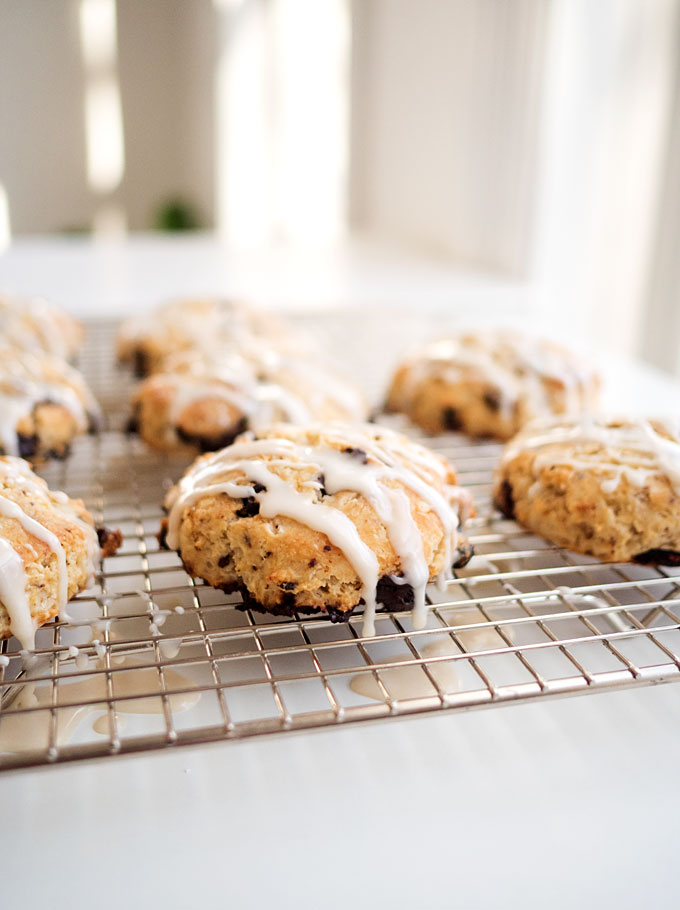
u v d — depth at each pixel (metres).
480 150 0.56
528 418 0.30
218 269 0.56
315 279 0.53
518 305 0.50
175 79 1.15
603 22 0.48
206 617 0.20
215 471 0.21
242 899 0.13
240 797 0.15
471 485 0.26
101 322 0.43
